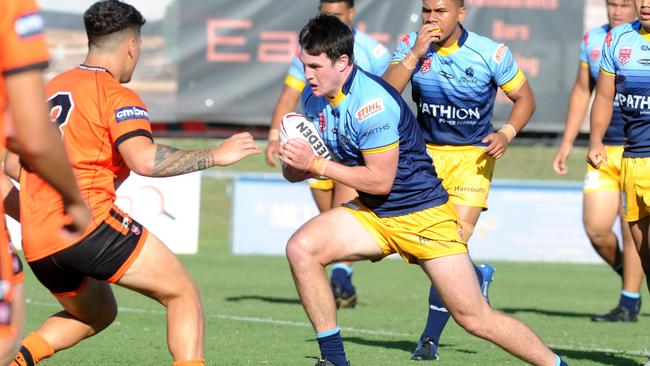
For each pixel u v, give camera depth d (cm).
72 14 5297
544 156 6581
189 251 4369
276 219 4981
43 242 1502
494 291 3797
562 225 5006
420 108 2327
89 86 1536
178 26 5347
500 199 4975
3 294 1033
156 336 2427
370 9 5288
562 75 5394
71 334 1656
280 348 2278
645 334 2692
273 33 5369
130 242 1520
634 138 2122
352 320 2844
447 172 2309
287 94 3038
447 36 2209
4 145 1041
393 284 4000
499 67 2253
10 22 994
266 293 3497
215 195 6247
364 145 1742
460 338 2544
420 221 1764
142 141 1504
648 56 2077
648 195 2106
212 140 6181
